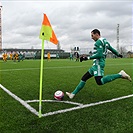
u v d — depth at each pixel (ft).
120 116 11.92
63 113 12.57
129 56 173.88
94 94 18.07
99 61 14.75
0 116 12.00
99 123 10.84
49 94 18.21
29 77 30.40
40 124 10.74
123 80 26.50
